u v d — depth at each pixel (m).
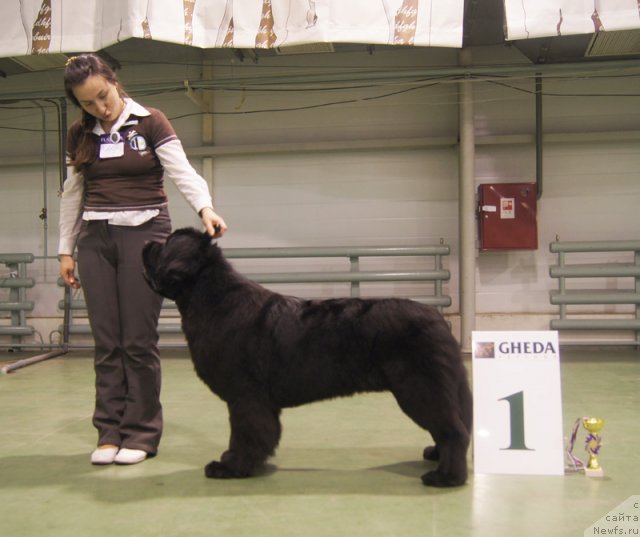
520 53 6.98
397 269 7.23
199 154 7.32
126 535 2.19
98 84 2.82
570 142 6.95
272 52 7.06
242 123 7.40
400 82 6.46
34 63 6.62
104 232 3.04
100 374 3.17
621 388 4.82
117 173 3.01
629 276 6.69
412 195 7.20
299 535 2.16
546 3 4.96
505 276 7.08
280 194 7.38
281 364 2.63
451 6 5.09
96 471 2.94
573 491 2.56
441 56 7.09
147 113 3.03
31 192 7.78
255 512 2.38
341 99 7.24
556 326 6.71
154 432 3.18
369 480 2.74
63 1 5.27
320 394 2.65
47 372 6.03
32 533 2.22
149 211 3.05
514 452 2.79
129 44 6.75
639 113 6.89
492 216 6.75
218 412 4.20
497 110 7.04
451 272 7.16
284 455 3.15
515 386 2.82
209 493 2.60
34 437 3.62
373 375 2.59
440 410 2.54
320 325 2.63
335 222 7.32
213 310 2.70
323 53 7.27
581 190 7.00
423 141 7.03
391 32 5.11
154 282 2.75
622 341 6.77
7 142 7.80
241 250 7.04
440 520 2.28
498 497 2.50
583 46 6.39
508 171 7.05
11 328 7.38
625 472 2.80
